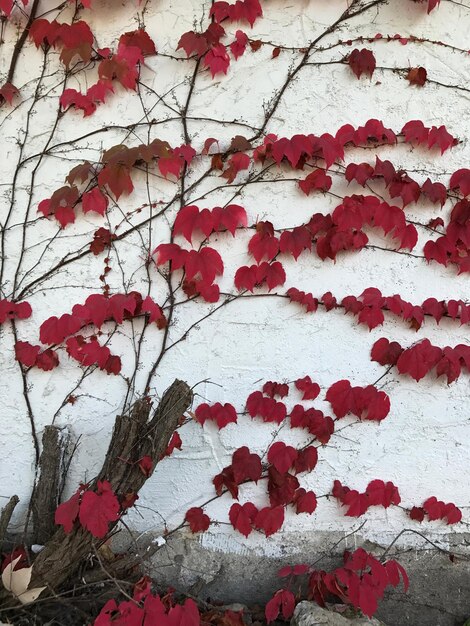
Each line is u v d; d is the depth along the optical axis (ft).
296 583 5.73
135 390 5.76
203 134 5.85
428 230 5.93
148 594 4.83
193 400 5.77
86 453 5.74
